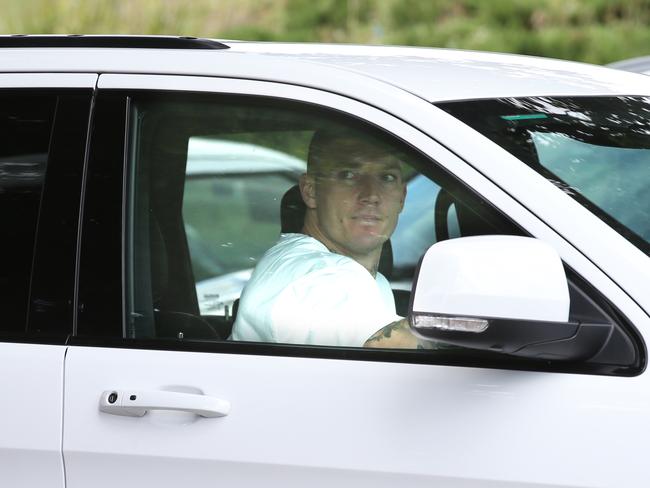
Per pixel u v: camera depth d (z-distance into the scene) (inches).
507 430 255.3
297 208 293.0
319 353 273.3
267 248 295.1
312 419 266.8
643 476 246.8
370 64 307.0
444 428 259.4
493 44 1320.1
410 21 1364.4
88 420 278.8
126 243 287.7
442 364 263.3
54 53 307.7
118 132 293.1
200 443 272.4
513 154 271.9
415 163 275.4
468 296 236.5
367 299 281.7
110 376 279.6
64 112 297.1
